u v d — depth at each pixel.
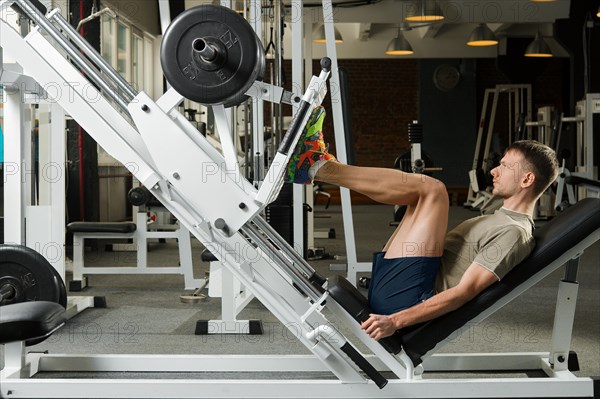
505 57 13.30
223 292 3.50
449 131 14.24
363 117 14.34
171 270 4.75
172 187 2.28
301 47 4.12
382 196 2.29
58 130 3.77
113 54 7.98
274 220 4.20
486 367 2.78
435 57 13.45
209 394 2.28
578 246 2.21
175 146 2.23
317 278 2.37
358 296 2.31
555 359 2.63
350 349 2.20
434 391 2.26
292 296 2.31
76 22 5.67
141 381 2.29
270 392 2.28
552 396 2.28
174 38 2.13
